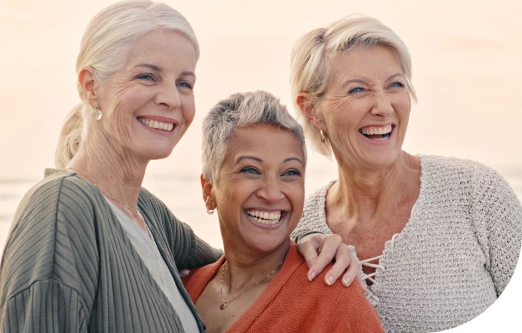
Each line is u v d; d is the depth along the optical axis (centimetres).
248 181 231
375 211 280
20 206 198
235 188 232
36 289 179
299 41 284
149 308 202
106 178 218
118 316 193
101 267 193
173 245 263
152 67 211
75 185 197
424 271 264
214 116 241
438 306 261
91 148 219
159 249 233
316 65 272
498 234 259
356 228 283
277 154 230
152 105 213
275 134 232
